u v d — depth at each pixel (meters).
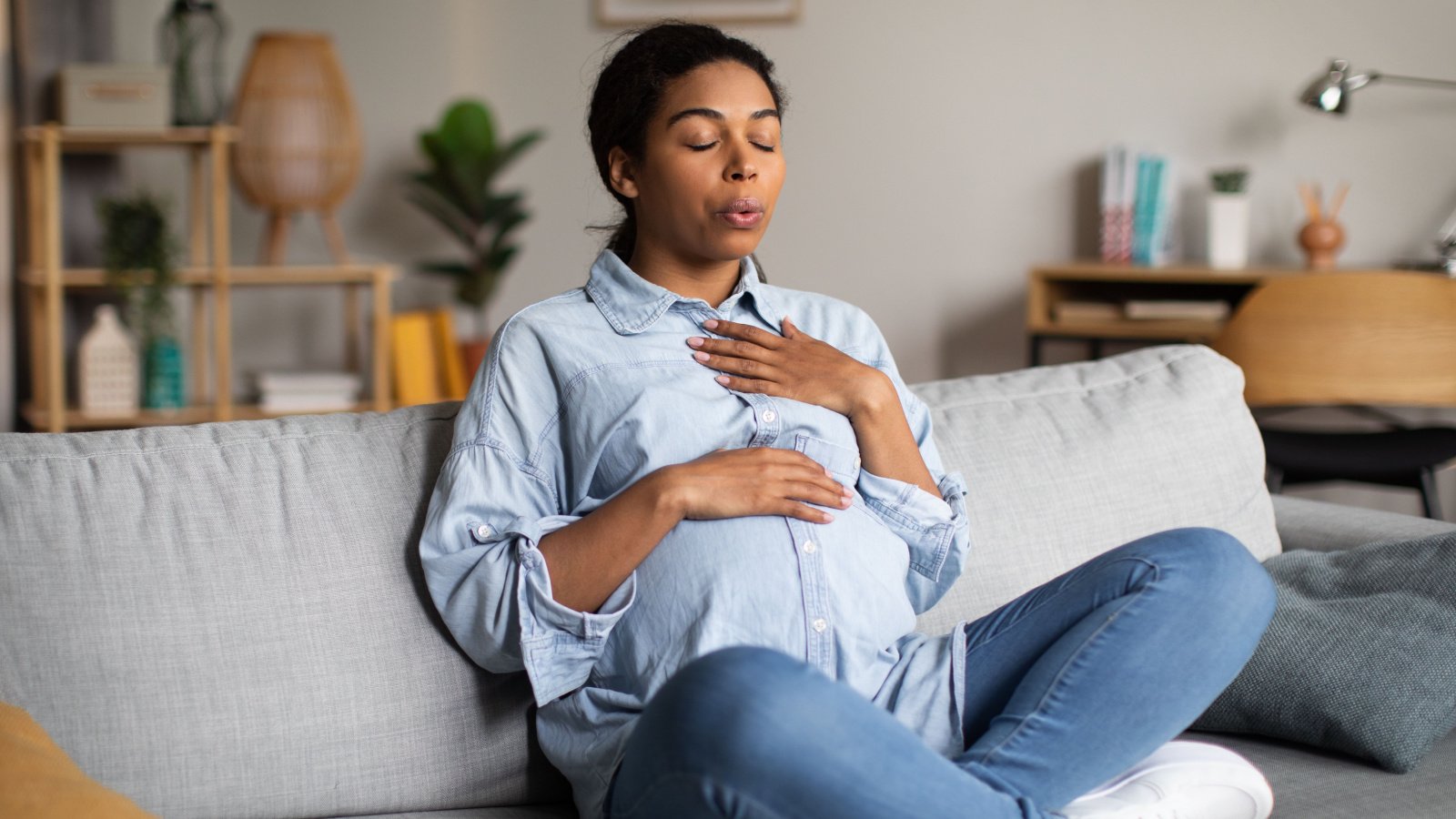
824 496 1.32
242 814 1.29
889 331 4.49
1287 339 3.07
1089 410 1.75
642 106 1.39
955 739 1.28
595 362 1.37
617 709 1.28
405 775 1.34
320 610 1.34
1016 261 4.34
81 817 1.03
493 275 4.55
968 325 4.41
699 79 1.38
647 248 1.45
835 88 4.44
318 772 1.31
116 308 4.20
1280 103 4.02
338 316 4.84
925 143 4.38
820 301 1.56
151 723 1.27
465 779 1.37
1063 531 1.65
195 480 1.38
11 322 4.03
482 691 1.38
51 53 4.04
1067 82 4.23
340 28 4.75
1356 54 3.94
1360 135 3.95
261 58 4.23
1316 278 3.05
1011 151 4.30
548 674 1.28
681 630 1.26
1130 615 1.22
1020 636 1.29
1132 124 4.17
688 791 1.05
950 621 1.58
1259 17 4.02
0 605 1.26
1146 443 1.72
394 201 4.82
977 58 4.30
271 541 1.36
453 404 1.52
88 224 4.18
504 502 1.33
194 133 3.89
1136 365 1.83
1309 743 1.47
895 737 1.05
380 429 1.48
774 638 1.27
